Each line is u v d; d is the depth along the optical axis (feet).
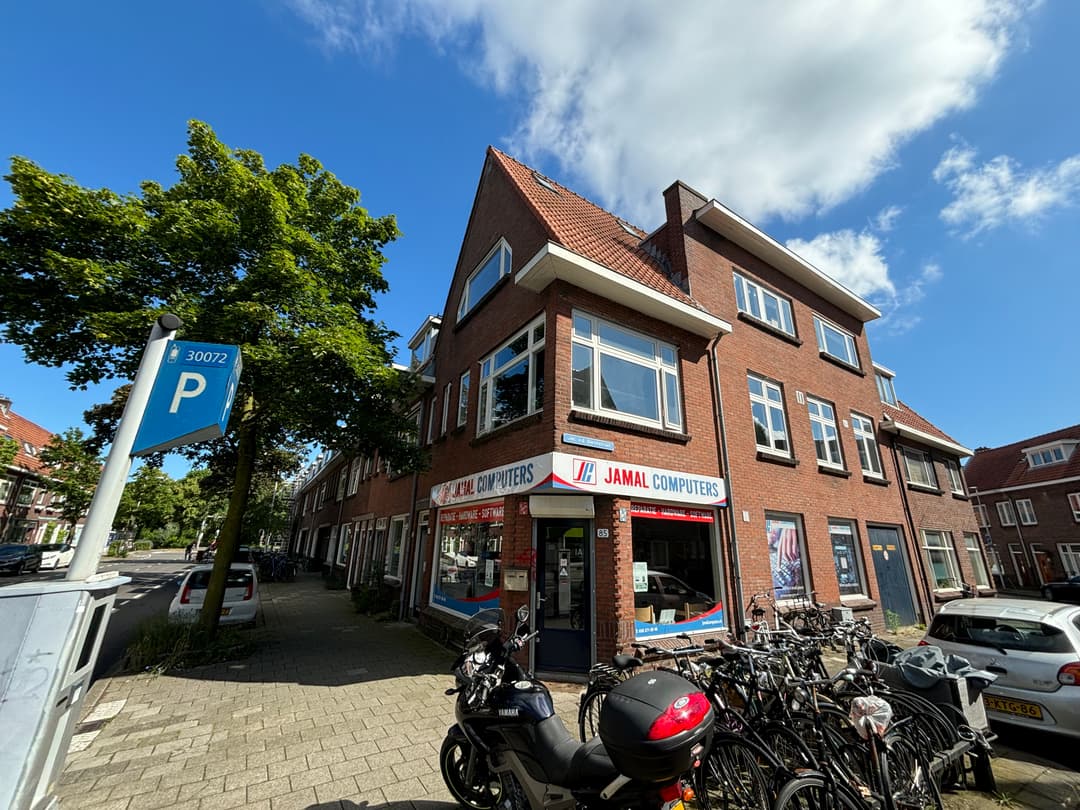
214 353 9.43
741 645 13.97
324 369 24.75
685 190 35.22
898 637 32.53
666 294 26.91
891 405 50.16
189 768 12.87
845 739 11.62
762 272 37.99
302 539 115.55
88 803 11.18
